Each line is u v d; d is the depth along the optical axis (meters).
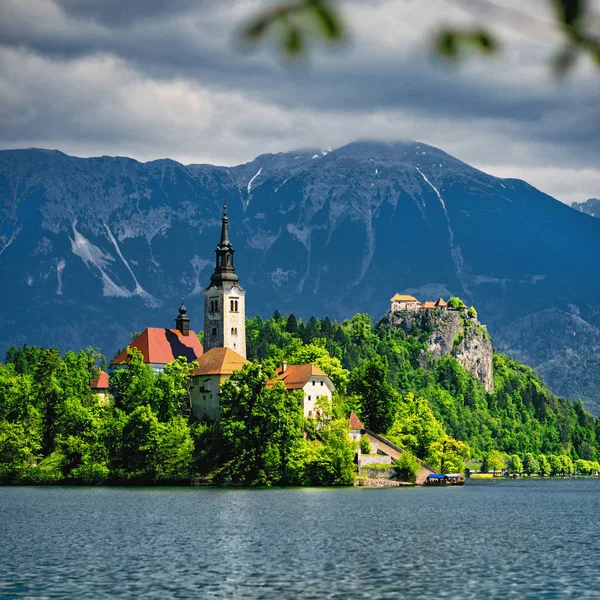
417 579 143.50
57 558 164.38
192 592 131.75
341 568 154.25
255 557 165.88
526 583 140.62
